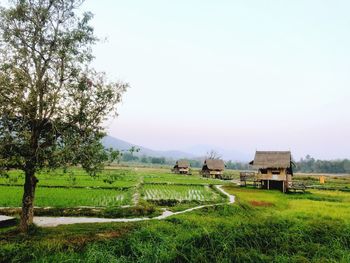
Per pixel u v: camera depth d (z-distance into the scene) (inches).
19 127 624.7
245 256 550.0
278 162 2272.4
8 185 1585.9
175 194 1684.3
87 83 664.4
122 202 1210.6
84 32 673.6
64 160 625.3
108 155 675.4
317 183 3125.0
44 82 645.9
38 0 664.4
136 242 563.5
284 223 730.2
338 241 658.8
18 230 647.1
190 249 553.0
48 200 1165.7
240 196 1652.3
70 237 598.5
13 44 639.8
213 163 4003.4
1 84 599.8
